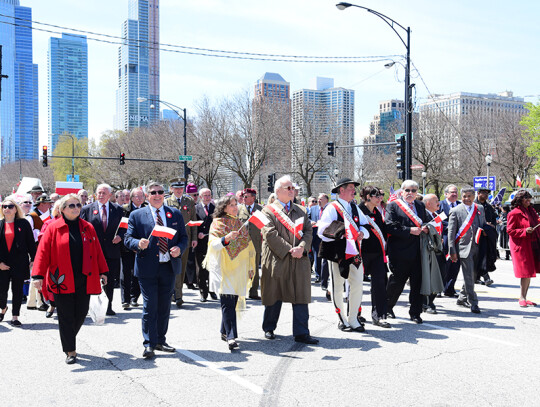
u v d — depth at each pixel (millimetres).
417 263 7324
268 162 46344
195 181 47375
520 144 44500
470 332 6758
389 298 7582
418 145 47469
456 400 4352
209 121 43594
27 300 9930
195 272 10812
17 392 4656
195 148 43969
